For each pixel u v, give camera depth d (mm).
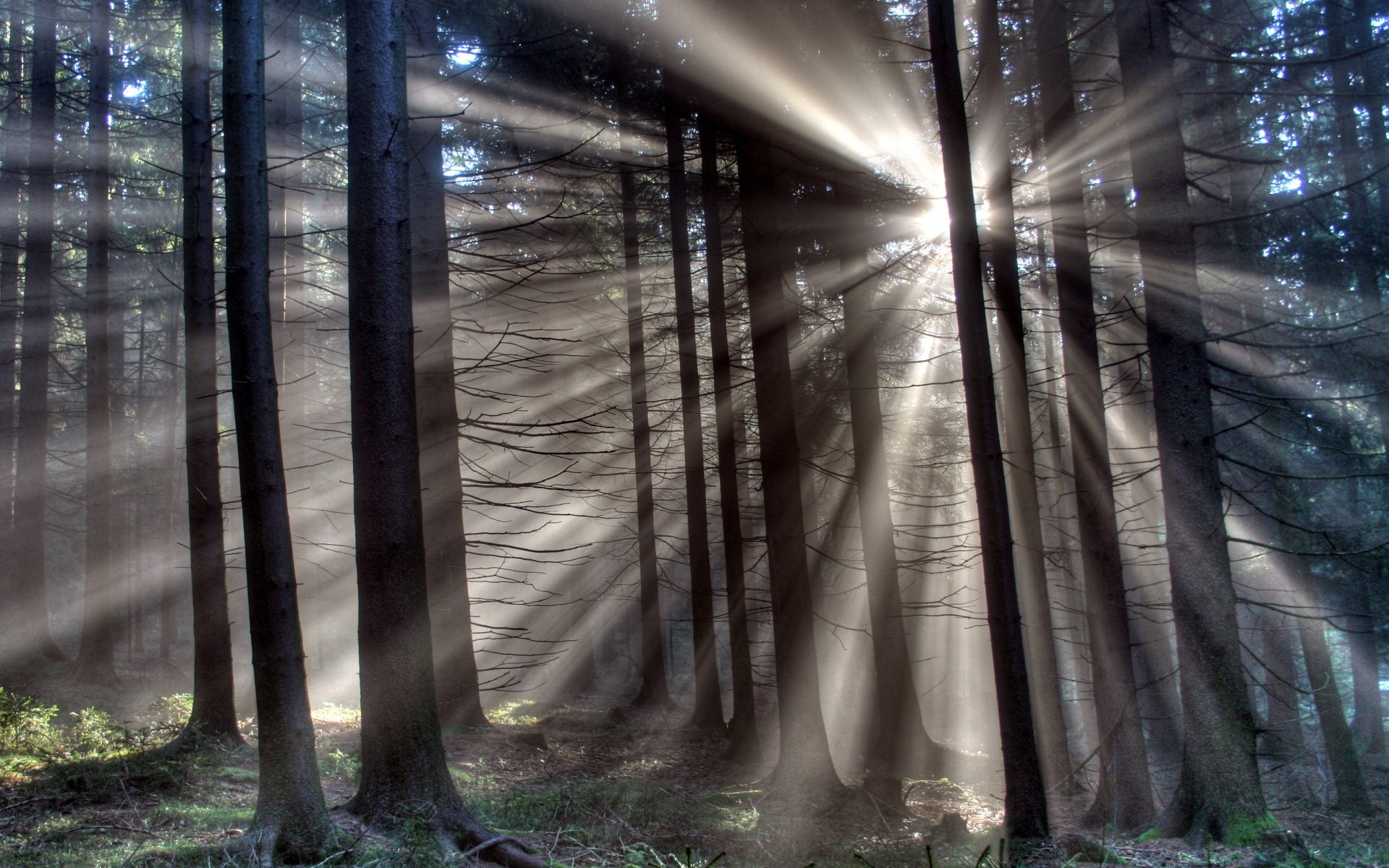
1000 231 11328
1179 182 9273
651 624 17984
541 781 9812
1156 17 9430
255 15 7109
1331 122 15773
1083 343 10984
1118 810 9938
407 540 7035
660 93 13203
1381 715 17625
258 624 6363
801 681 10102
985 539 8406
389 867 5898
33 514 16047
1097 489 10758
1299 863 7836
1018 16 12750
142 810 7238
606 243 16797
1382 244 14039
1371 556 14359
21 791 7637
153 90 19219
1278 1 14789
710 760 12891
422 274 12531
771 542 10398
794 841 7902
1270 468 14758
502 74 12969
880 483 12719
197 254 10031
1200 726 8828
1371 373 14172
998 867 7254
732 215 14102
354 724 12297
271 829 6074
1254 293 14078
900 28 11914
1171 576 9203
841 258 12656
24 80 16703
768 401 10461
